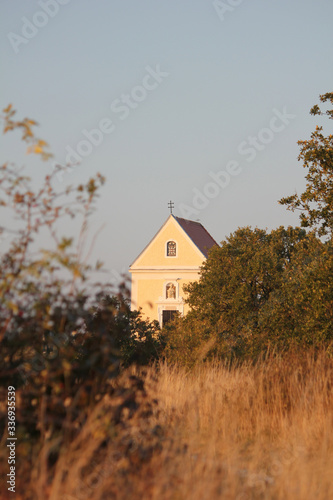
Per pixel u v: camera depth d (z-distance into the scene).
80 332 12.02
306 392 17.48
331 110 43.75
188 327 40.28
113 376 11.61
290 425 16.52
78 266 10.64
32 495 9.57
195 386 20.91
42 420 10.55
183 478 10.41
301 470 11.35
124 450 10.88
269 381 19.84
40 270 10.44
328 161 42.75
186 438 14.51
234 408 17.75
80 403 10.99
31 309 11.03
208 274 63.66
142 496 9.77
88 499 9.42
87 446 10.38
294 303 39.28
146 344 34.09
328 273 36.03
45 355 11.66
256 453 13.02
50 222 11.27
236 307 57.75
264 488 11.07
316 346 30.58
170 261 113.62
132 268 114.00
